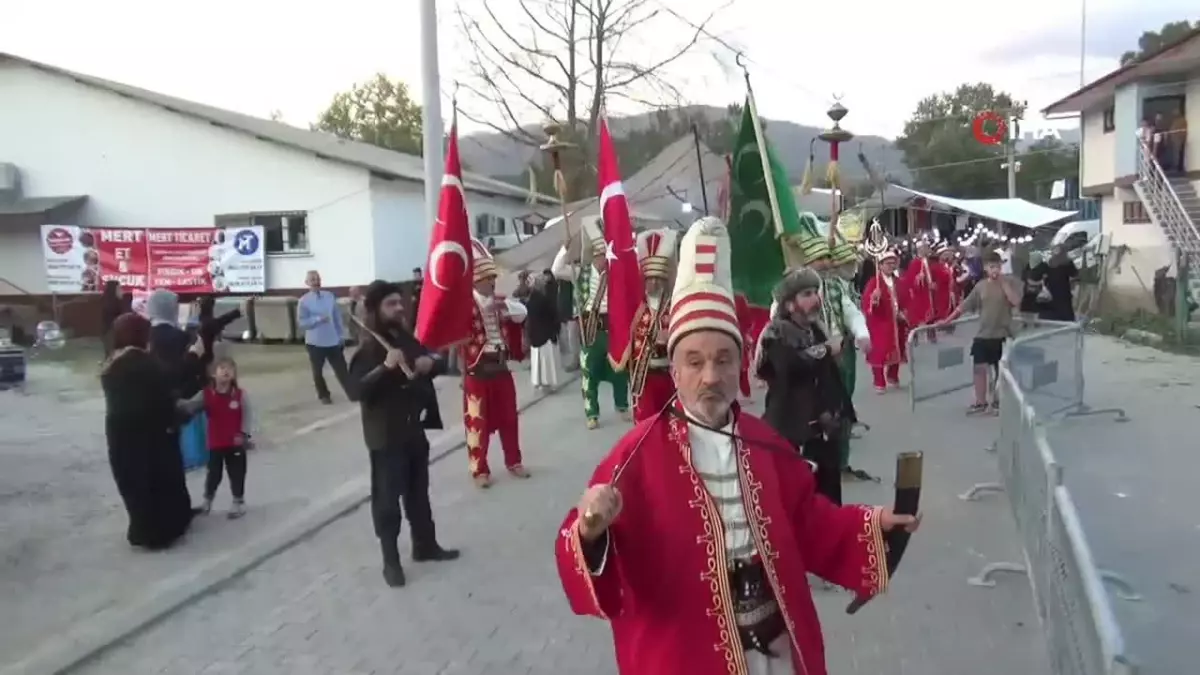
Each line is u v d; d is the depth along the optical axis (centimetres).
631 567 274
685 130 2789
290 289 2656
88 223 2753
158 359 783
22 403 1563
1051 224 4047
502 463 1038
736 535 276
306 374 1897
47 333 2391
